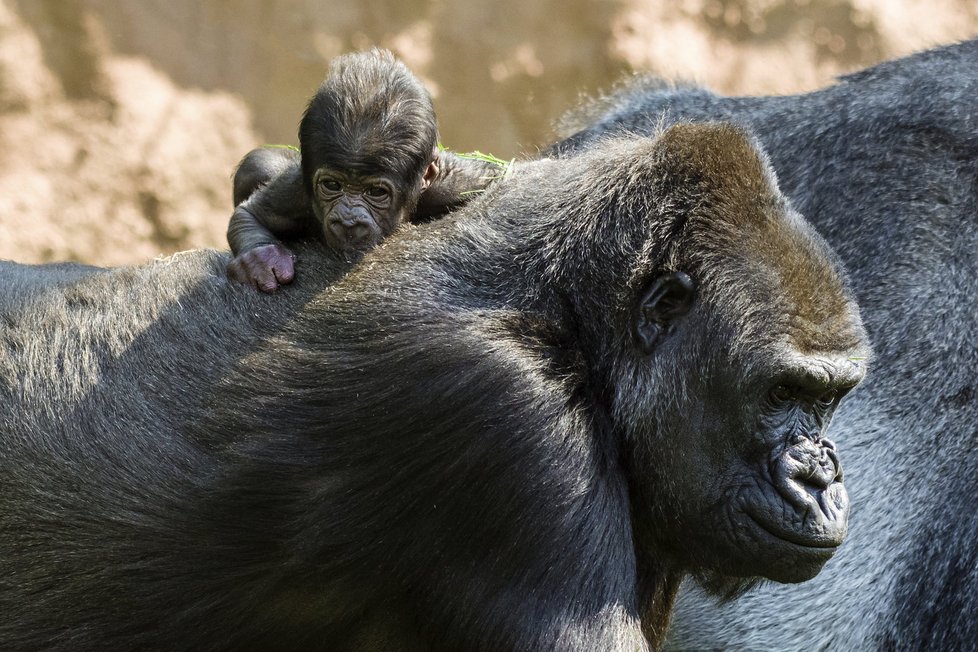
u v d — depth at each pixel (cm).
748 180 876
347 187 934
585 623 800
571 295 881
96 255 2094
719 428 848
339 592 877
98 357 930
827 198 1249
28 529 895
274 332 905
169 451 889
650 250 868
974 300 1176
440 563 843
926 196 1209
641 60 2564
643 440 871
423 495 840
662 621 982
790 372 820
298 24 2317
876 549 1167
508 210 912
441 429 834
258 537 870
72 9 2109
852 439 1181
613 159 916
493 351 836
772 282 839
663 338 867
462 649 841
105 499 889
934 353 1176
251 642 898
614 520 830
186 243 2175
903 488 1167
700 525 863
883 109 1265
